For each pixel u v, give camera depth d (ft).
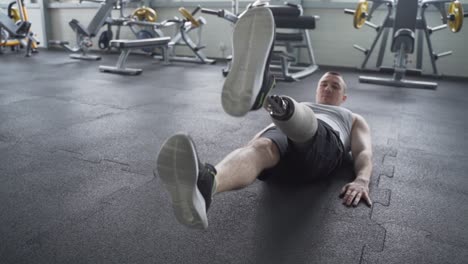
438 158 6.57
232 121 8.61
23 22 20.45
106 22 20.52
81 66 17.47
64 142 6.85
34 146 6.60
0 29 21.48
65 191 4.88
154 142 6.97
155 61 19.81
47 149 6.46
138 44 15.26
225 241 3.82
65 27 25.86
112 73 15.55
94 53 23.15
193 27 19.21
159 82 13.67
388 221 4.31
